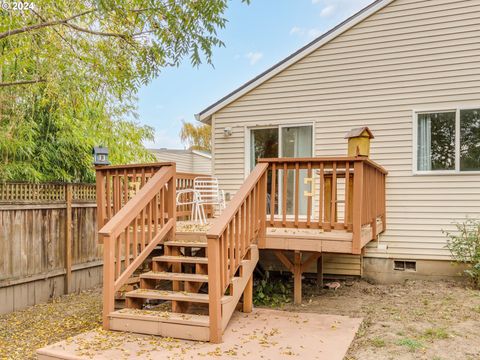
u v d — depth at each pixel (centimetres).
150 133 974
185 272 536
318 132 705
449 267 624
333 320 438
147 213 476
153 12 488
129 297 429
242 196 434
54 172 711
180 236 504
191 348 354
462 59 620
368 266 668
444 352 346
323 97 702
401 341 369
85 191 729
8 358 409
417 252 641
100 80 561
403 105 652
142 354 339
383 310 486
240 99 759
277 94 733
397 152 654
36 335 481
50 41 514
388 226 657
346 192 470
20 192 598
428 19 639
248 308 471
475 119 614
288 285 645
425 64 641
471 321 425
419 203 641
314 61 708
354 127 682
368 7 665
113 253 408
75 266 699
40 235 633
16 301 590
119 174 521
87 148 755
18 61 524
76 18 523
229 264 409
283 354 339
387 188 659
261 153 751
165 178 490
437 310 470
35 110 639
